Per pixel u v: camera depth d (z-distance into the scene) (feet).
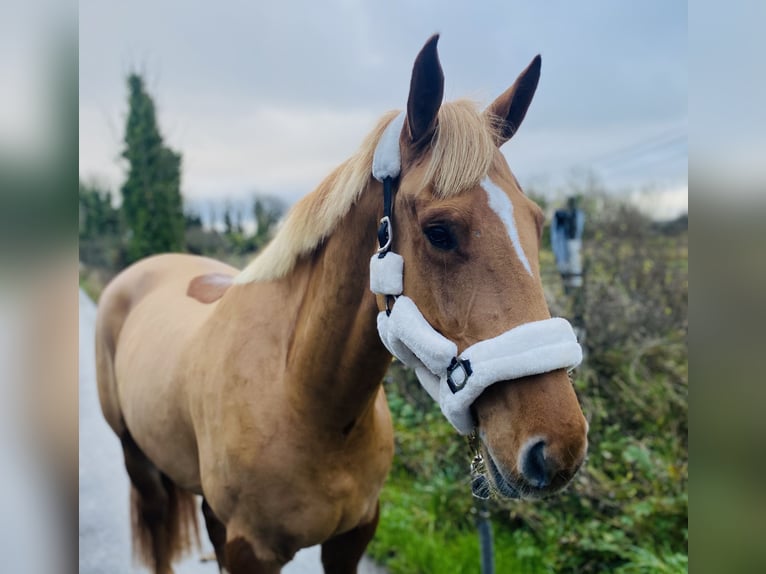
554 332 3.58
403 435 11.27
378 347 4.75
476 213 3.79
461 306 3.80
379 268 4.18
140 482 8.52
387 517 9.84
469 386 3.62
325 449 5.09
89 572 9.14
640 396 11.25
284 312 5.39
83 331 20.74
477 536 9.18
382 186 4.44
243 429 5.19
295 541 5.26
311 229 5.09
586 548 8.39
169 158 29.07
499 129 4.43
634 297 13.08
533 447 3.45
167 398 6.42
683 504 8.78
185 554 9.75
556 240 11.40
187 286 8.02
